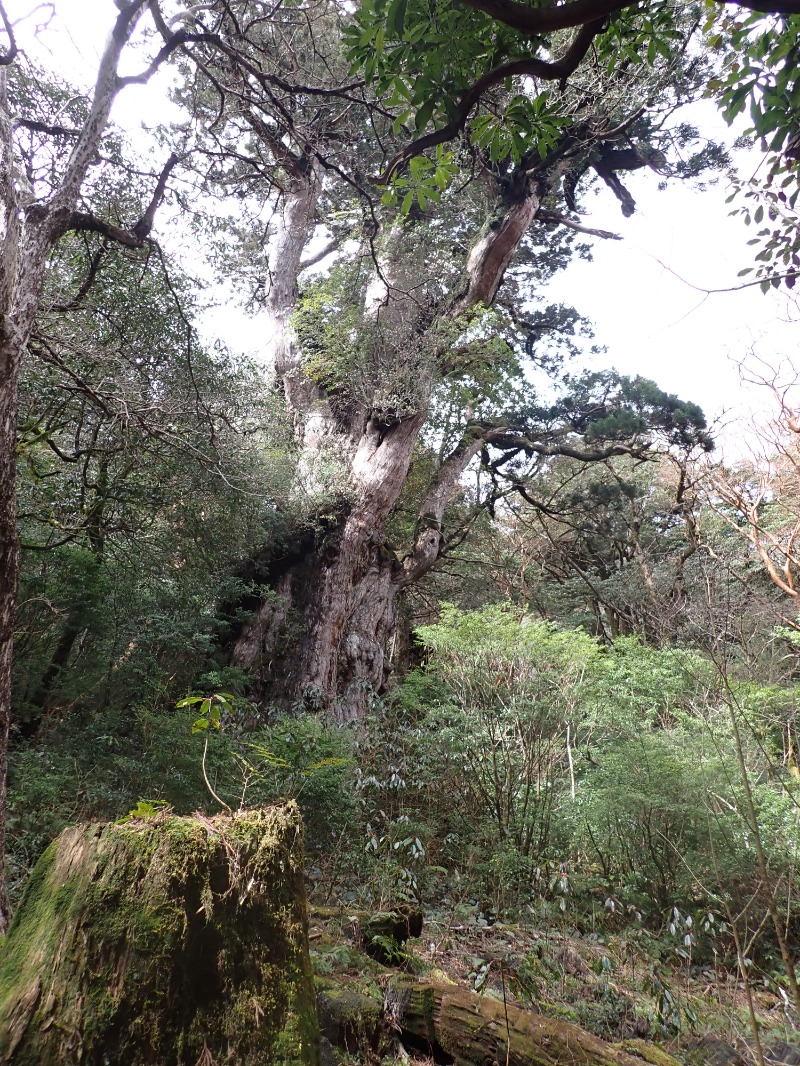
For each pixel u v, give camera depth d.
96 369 8.49
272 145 10.37
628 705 8.53
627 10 2.62
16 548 4.46
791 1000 4.25
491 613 9.23
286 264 16.77
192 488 10.07
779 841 5.97
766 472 5.62
